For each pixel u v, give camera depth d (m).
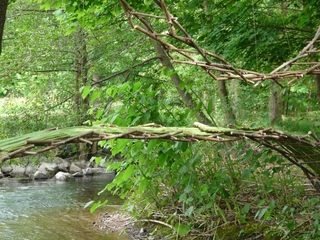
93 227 7.55
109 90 4.26
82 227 7.63
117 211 8.40
